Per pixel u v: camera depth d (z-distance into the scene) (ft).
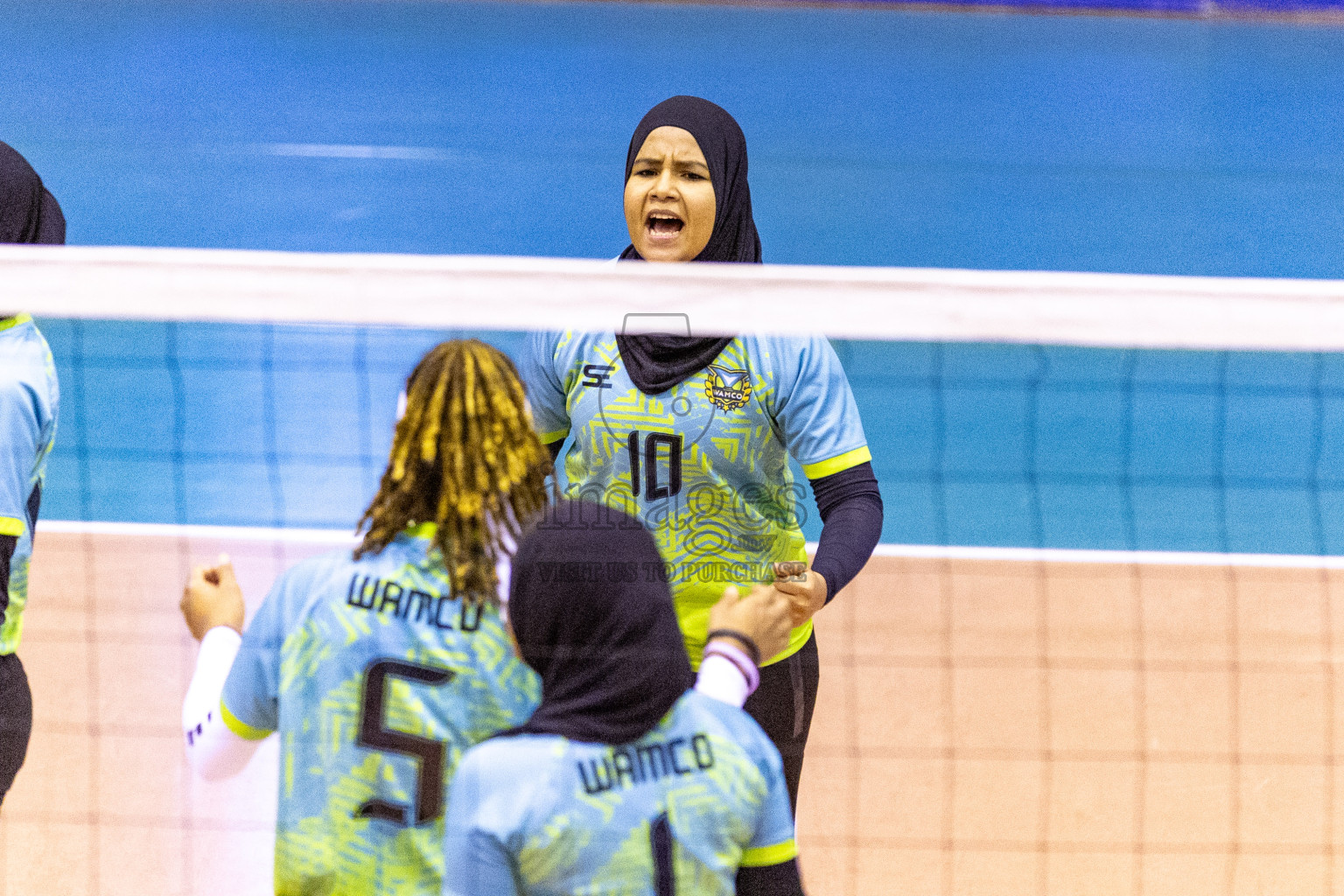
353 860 22.77
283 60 160.15
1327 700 46.44
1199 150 137.39
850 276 26.78
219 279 26.71
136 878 35.99
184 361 74.43
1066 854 38.75
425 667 22.63
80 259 26.68
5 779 31.81
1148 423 75.15
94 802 39.01
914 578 53.31
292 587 23.29
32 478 31.07
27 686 32.27
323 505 61.05
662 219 32.50
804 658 30.81
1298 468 70.64
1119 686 46.93
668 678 22.13
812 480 30.58
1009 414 75.20
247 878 36.17
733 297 26.76
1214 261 107.55
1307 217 117.60
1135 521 65.57
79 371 73.92
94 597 52.60
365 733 22.56
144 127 132.57
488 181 120.67
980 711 44.93
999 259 107.14
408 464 23.50
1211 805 40.93
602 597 21.88
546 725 22.09
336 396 70.18
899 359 80.59
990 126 144.36
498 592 23.17
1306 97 157.69
